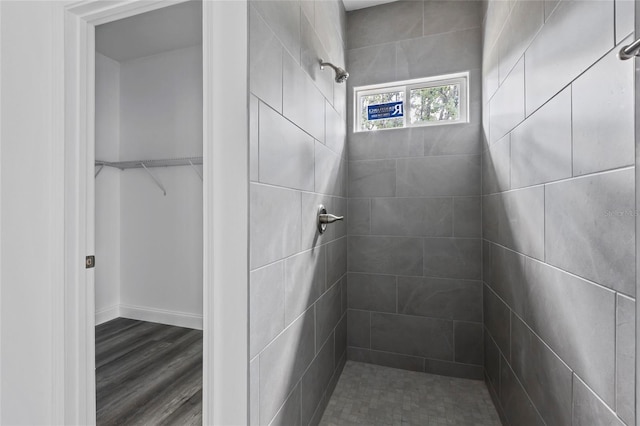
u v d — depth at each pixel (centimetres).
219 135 101
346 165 235
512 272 147
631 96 68
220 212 101
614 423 73
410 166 226
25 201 130
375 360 234
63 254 125
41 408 130
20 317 133
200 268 287
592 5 81
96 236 295
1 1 131
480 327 212
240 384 99
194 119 287
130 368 214
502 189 162
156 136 300
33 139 128
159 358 228
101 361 224
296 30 137
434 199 222
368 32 235
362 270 237
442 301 220
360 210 237
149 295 305
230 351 101
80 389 128
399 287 229
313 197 160
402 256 228
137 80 306
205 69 101
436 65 220
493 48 177
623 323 70
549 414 107
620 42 70
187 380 199
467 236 215
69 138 125
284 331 125
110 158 303
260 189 105
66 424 126
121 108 307
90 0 117
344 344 230
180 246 294
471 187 214
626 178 69
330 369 191
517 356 141
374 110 240
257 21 102
